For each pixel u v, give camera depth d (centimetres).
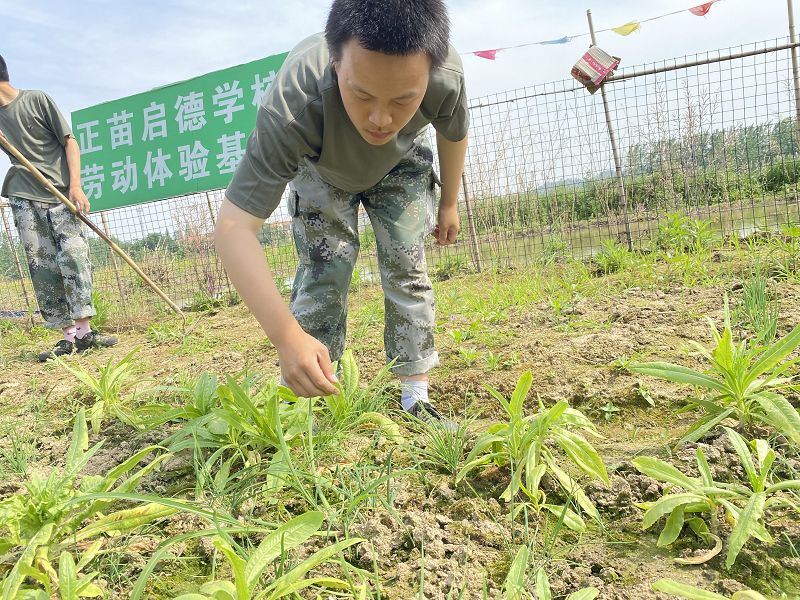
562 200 652
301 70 184
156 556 133
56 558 160
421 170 235
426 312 237
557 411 175
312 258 231
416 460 195
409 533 161
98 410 263
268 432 202
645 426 211
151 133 698
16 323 703
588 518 164
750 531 136
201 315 622
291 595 139
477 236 675
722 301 337
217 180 674
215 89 668
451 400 256
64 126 487
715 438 188
